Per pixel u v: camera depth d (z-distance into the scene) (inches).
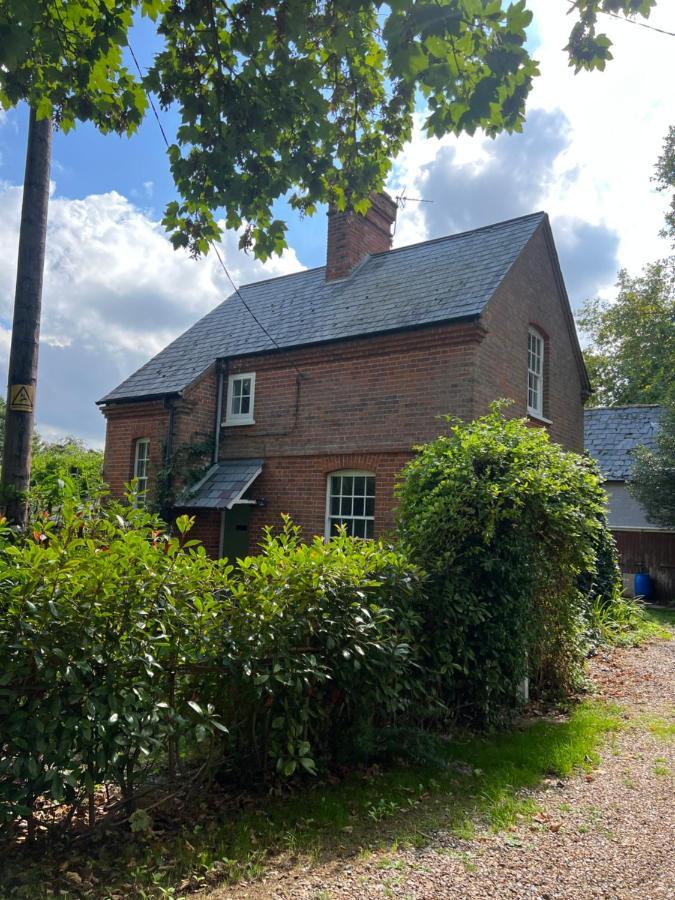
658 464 663.1
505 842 148.4
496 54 168.7
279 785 174.6
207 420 555.2
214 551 522.6
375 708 201.5
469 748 213.5
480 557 241.8
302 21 183.8
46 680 126.9
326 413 482.3
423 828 155.3
